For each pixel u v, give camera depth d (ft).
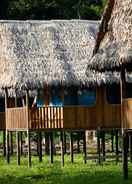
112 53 96.84
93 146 165.89
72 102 124.57
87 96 124.57
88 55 125.39
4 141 149.89
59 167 117.80
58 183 96.53
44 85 119.24
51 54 125.08
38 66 122.01
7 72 123.75
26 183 98.58
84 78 120.06
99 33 102.01
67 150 164.76
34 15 223.71
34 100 128.36
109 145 166.09
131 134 101.86
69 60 123.95
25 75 119.85
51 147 125.08
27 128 119.24
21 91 135.44
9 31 130.52
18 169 116.78
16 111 123.95
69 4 226.58
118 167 114.32
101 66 98.02
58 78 119.65
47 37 129.80
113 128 120.47
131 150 124.36
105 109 120.88
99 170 110.63
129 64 94.89
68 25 133.59
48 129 118.93
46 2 222.28
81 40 129.59
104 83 119.85
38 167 118.73
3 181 101.60
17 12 221.66
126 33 95.61
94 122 120.26
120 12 98.78
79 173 107.45
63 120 118.73
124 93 96.58
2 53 127.13
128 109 94.38
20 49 125.90
